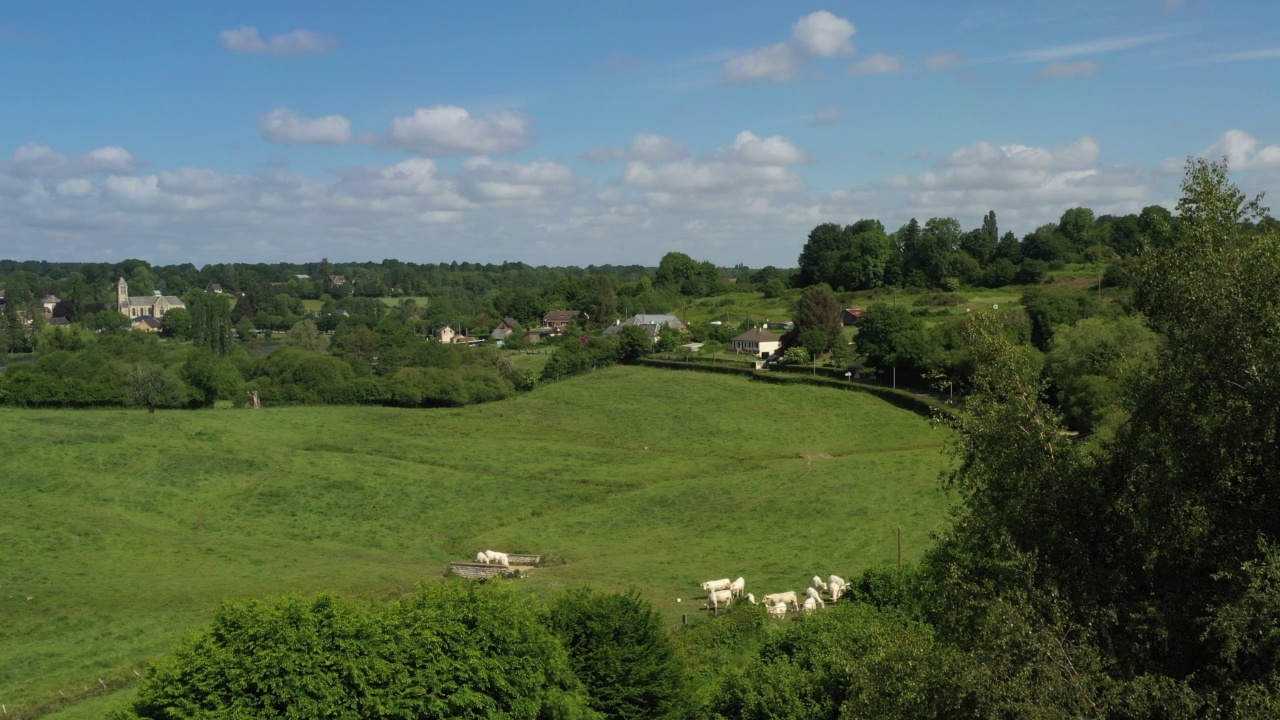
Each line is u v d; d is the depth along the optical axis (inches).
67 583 2047.2
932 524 2544.3
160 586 2042.3
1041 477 839.1
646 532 2731.3
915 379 4598.9
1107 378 2765.7
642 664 1133.7
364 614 1031.0
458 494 3132.4
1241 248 778.8
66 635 1728.6
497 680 1008.9
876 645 906.7
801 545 2472.9
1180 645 756.0
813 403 4566.9
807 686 1123.9
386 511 2940.5
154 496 2913.4
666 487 3198.8
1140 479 784.3
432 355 5935.0
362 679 959.0
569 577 2230.6
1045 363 3206.2
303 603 1007.6
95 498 2822.3
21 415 3750.0
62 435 3385.8
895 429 3951.8
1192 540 771.4
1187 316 786.8
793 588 2063.2
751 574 2230.6
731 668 1352.1
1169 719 677.9
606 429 4274.1
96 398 4232.3
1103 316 4416.8
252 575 2171.5
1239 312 735.7
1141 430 827.4
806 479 3193.9
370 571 2231.8
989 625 738.2
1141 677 690.2
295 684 933.8
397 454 3644.2
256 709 935.0
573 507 3041.3
